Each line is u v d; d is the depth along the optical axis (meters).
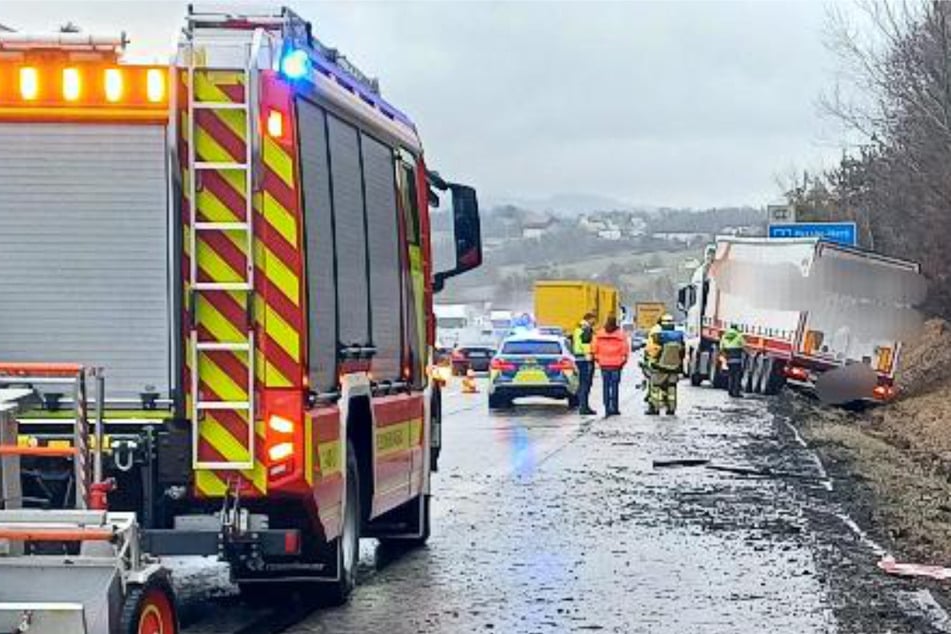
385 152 13.57
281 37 10.62
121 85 10.39
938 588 13.21
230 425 10.35
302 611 12.06
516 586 13.13
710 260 53.47
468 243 16.38
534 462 24.03
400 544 15.41
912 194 48.22
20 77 10.42
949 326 50.78
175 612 8.83
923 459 26.95
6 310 10.48
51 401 10.23
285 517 10.97
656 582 13.34
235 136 10.35
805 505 18.84
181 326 10.38
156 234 10.41
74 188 10.46
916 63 44.88
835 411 40.94
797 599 12.58
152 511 10.41
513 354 38.69
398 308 14.02
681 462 23.91
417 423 14.93
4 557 8.13
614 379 35.97
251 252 10.31
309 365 10.63
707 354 53.00
